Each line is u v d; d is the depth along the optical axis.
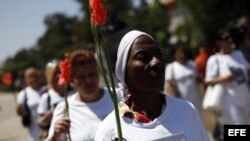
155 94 2.50
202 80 9.41
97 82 4.11
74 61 4.05
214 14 28.31
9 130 17.48
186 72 8.84
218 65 7.43
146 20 45.00
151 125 2.44
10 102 35.75
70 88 5.60
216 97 7.44
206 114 9.41
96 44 2.34
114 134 2.48
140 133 2.43
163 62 2.47
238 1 26.97
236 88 7.33
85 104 4.07
